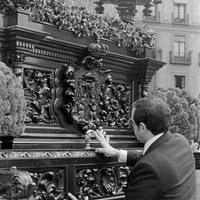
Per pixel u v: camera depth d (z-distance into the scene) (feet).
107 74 8.98
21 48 7.05
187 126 9.60
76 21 8.32
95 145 8.33
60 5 8.07
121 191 7.93
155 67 9.97
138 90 9.87
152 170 5.02
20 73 7.14
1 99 6.23
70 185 6.84
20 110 6.58
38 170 6.35
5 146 6.80
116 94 9.34
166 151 5.27
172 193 5.04
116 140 9.07
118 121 9.33
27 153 6.31
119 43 9.37
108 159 7.57
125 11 10.11
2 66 6.49
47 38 7.54
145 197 4.98
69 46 8.05
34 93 7.59
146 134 5.59
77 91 8.29
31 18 7.48
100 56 8.53
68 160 6.81
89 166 7.25
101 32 8.86
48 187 6.53
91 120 8.57
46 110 7.81
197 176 10.85
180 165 5.23
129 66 9.59
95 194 7.41
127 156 7.20
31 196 5.31
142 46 9.85
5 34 7.00
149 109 5.49
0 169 5.76
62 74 8.07
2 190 5.43
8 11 7.08
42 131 7.59
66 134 8.02
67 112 8.02
